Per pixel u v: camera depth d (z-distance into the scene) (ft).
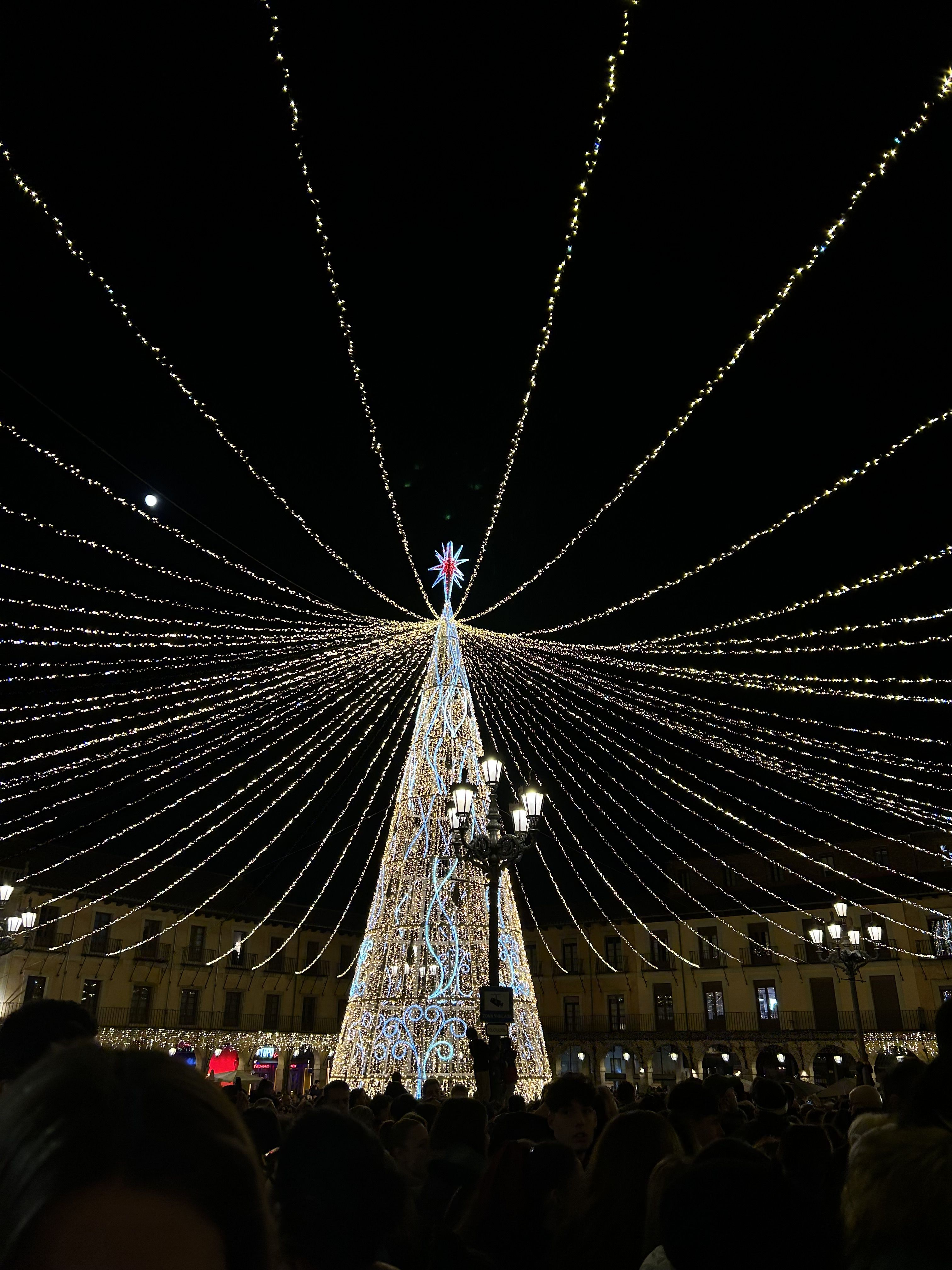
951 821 69.26
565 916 140.67
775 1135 19.54
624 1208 11.15
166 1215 3.15
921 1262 6.01
